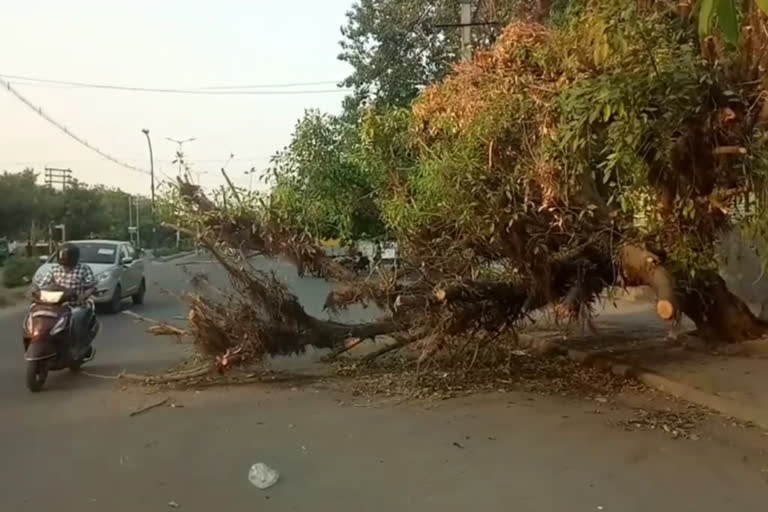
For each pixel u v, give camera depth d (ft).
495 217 31.37
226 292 35.32
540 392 33.37
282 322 35.60
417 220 34.27
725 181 25.54
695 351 40.52
